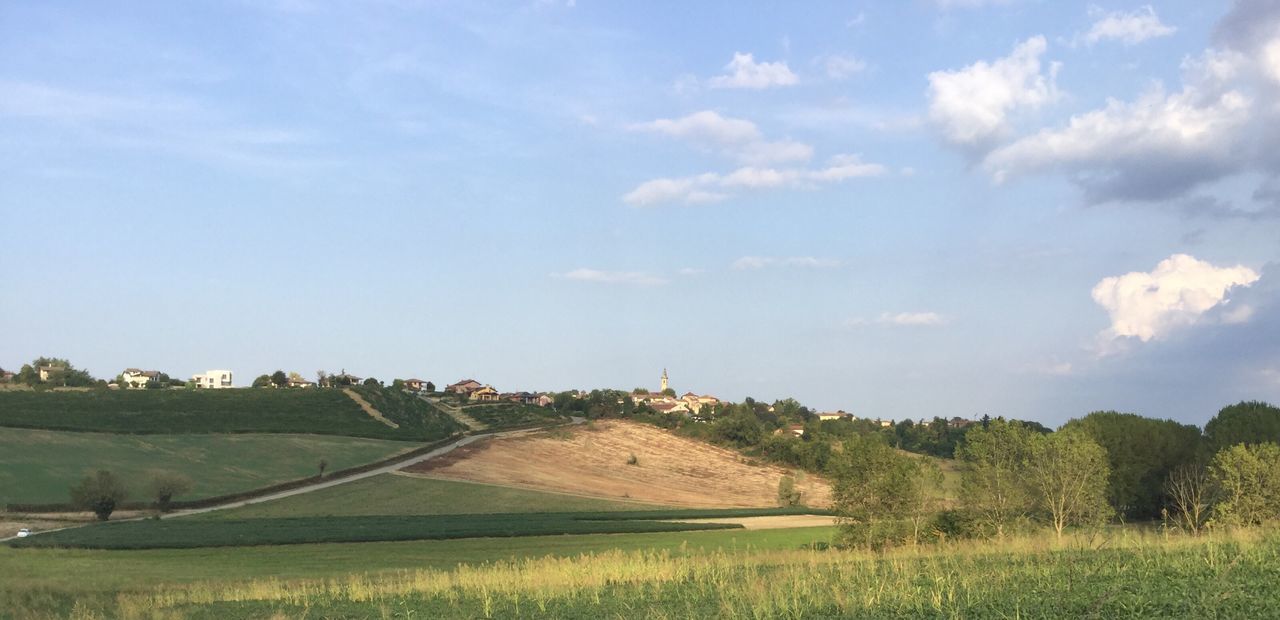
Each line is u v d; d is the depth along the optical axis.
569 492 129.50
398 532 83.12
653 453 171.12
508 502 116.31
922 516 59.22
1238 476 50.72
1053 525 54.75
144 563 59.62
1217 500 50.81
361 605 33.00
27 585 41.31
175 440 140.12
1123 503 84.56
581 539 81.69
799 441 173.75
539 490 128.62
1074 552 30.80
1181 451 87.19
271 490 117.94
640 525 93.94
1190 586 21.67
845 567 33.94
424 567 58.59
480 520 97.94
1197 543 31.41
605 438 181.38
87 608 36.62
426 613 29.56
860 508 60.22
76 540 72.94
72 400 160.75
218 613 33.31
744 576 33.06
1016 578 25.34
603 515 106.44
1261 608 18.86
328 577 50.06
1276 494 49.41
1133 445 86.50
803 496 141.25
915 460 61.31
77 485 104.69
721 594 27.89
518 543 77.88
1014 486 56.97
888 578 27.80
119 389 184.62
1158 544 32.09
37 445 122.31
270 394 192.00
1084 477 54.81
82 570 53.19
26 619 34.66
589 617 26.48
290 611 32.53
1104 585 22.58
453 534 82.12
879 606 22.62
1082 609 20.03
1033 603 20.97
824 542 71.19
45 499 97.88
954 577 26.72
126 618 33.38
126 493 93.38
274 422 164.62
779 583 28.38
